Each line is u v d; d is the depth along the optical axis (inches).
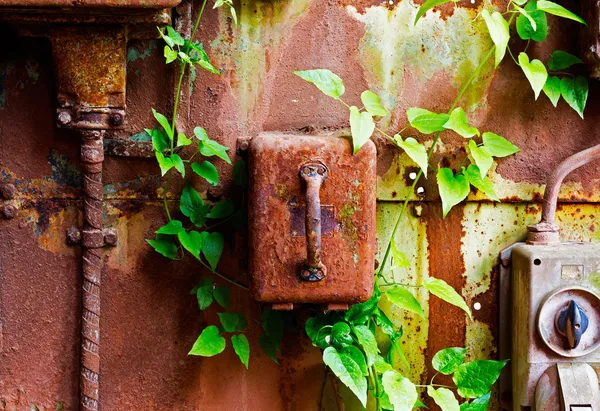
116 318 97.3
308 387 98.5
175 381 97.9
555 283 95.2
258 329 98.0
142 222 97.1
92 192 95.4
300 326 98.0
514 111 98.3
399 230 98.5
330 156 92.0
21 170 96.2
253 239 92.2
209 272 97.6
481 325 99.0
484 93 98.1
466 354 99.0
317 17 97.0
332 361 92.4
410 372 99.0
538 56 98.0
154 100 96.4
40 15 91.4
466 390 95.3
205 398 98.1
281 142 91.9
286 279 92.2
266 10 96.9
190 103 96.7
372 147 92.4
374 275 96.0
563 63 97.4
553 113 98.5
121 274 97.2
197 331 97.9
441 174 95.8
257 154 91.8
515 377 97.3
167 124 94.2
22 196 96.3
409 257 98.6
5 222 96.4
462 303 95.3
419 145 94.7
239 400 98.3
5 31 95.3
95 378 96.6
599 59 95.3
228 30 96.7
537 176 98.7
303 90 97.2
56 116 96.0
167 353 97.7
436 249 98.7
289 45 97.0
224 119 97.0
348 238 92.3
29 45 95.6
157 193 97.0
